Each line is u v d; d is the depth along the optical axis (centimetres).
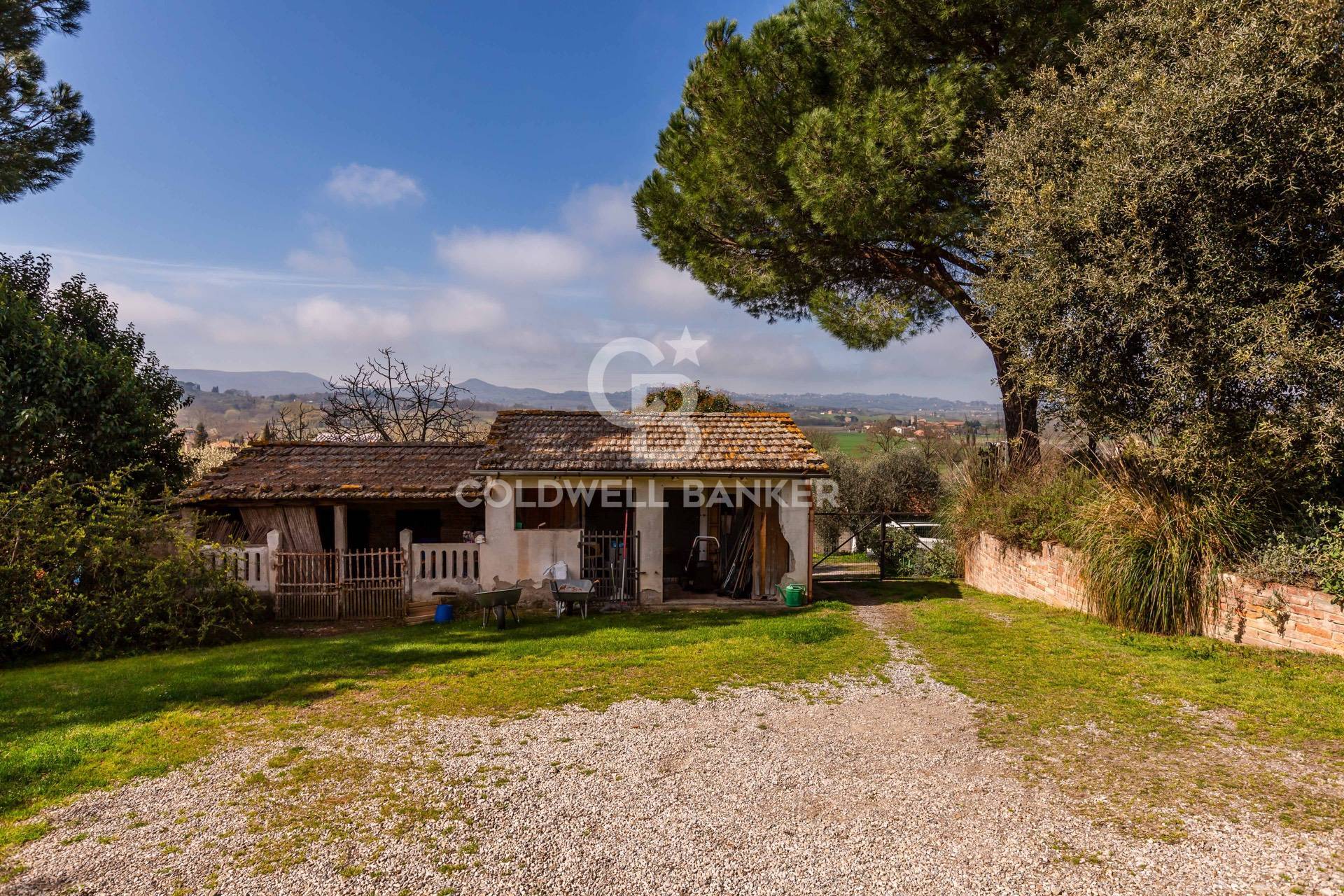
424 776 544
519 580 1334
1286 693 643
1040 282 955
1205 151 759
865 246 1460
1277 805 454
